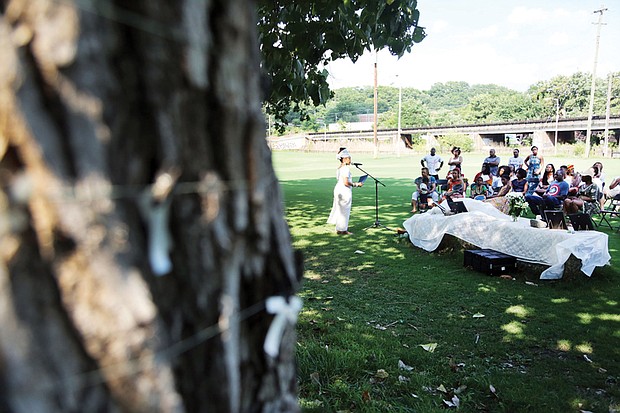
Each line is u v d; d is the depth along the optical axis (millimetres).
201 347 944
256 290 1091
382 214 12781
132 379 789
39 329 712
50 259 715
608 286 6520
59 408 730
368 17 4188
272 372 1151
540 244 6992
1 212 674
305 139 65625
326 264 7703
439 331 5008
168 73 832
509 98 93688
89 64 729
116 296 765
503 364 4285
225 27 917
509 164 17047
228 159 953
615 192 12141
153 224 828
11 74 675
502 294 6195
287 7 4332
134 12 790
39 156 693
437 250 8500
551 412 3457
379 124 91312
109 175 764
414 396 3506
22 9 686
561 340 4805
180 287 905
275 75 4531
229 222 972
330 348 4215
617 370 4199
